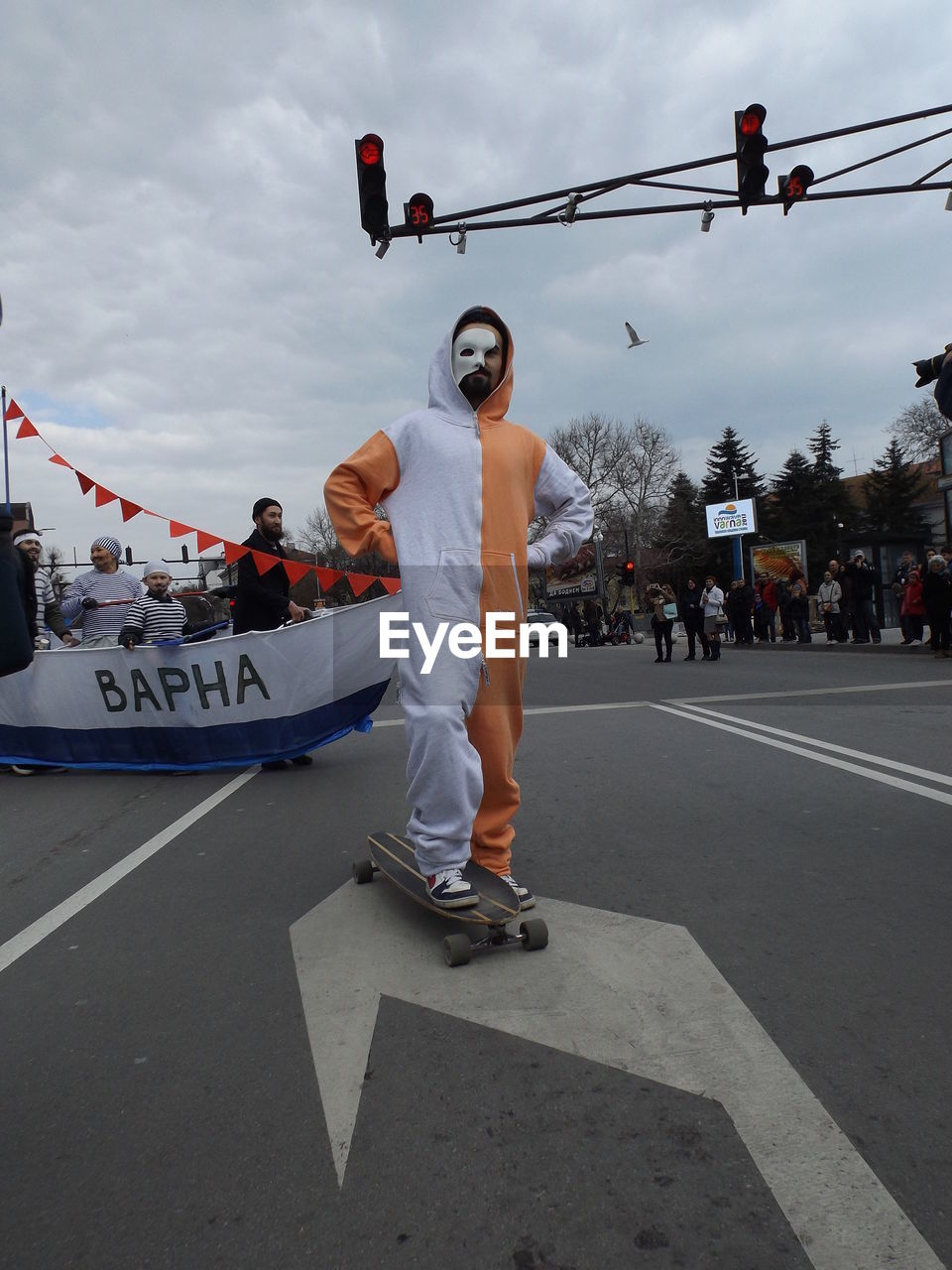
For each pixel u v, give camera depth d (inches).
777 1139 83.4
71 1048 108.0
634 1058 98.9
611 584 2625.5
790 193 459.8
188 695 291.1
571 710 406.6
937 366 161.5
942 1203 74.4
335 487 133.3
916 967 119.0
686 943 129.9
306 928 143.9
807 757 267.6
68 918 155.7
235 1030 110.3
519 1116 88.8
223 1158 84.4
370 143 445.1
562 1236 72.1
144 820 230.5
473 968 124.5
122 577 355.6
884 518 2790.4
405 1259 70.4
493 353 135.7
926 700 389.4
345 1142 85.9
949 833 181.2
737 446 2942.9
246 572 302.4
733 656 808.3
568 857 174.9
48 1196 80.0
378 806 230.2
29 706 305.3
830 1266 68.1
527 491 139.2
